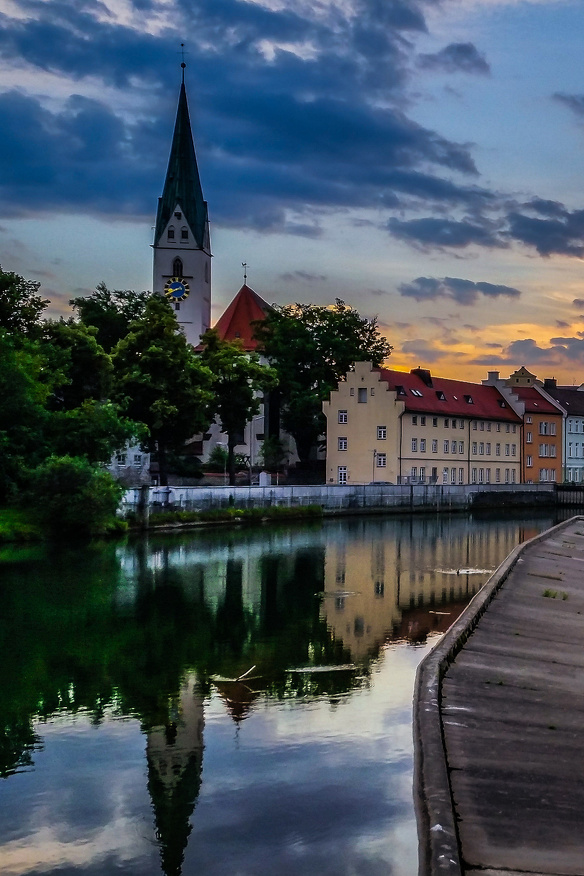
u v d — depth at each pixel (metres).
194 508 75.25
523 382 155.50
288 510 85.50
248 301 139.12
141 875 12.73
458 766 12.19
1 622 31.27
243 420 92.81
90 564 47.88
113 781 16.16
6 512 59.81
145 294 122.19
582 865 9.36
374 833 13.57
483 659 18.42
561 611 25.30
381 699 21.02
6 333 65.25
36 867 13.02
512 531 76.56
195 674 23.77
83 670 24.31
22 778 16.36
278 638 28.81
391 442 104.06
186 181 146.62
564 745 13.23
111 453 68.81
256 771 16.30
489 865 9.35
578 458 137.38
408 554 56.38
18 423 63.56
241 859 12.98
